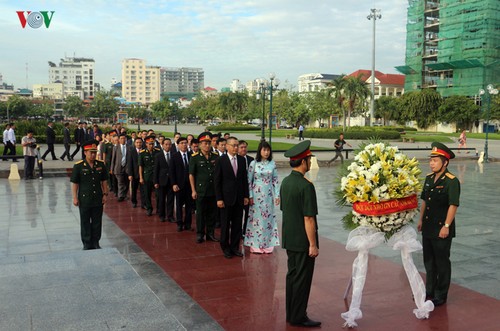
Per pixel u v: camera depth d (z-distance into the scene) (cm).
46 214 1000
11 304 420
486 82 6178
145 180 990
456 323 429
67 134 2075
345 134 4197
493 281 552
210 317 438
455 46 6488
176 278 564
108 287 465
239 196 660
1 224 899
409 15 7344
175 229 855
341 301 488
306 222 405
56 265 541
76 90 17788
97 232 703
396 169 432
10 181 1557
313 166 2023
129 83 18725
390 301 486
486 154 2433
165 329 371
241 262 634
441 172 480
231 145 657
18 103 9531
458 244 739
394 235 451
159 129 7012
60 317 391
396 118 6838
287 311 428
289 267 424
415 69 7244
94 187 692
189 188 847
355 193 440
